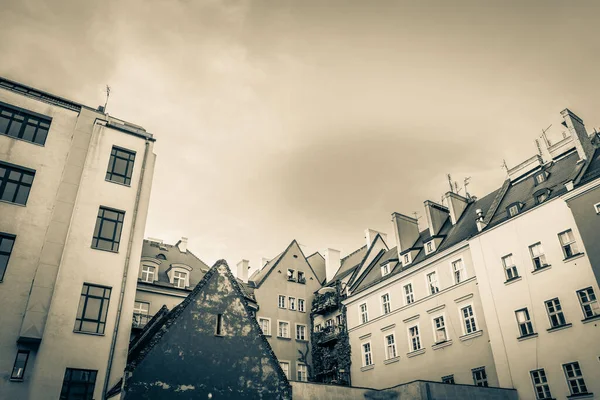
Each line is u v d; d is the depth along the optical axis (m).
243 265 50.78
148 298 37.34
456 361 32.12
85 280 24.80
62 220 25.53
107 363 23.44
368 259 47.50
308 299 49.34
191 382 22.16
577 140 30.64
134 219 27.94
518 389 27.41
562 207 28.33
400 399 25.92
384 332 39.19
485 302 31.05
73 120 29.00
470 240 33.50
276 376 25.02
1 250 23.80
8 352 21.66
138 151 30.19
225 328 24.64
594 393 23.92
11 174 25.84
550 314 27.33
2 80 27.55
